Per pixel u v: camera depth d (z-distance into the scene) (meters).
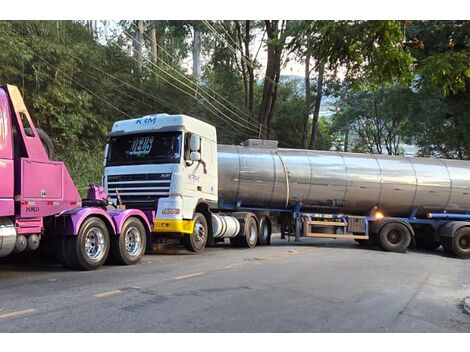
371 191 18.16
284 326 6.36
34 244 9.19
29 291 7.84
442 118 25.16
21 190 8.79
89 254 10.07
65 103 20.47
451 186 18.56
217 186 15.29
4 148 8.55
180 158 12.48
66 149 20.80
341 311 7.35
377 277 10.84
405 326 6.77
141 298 7.51
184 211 12.66
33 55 18.97
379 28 6.75
